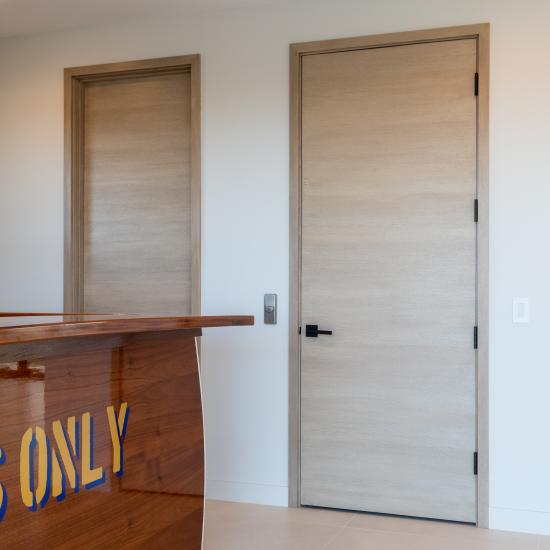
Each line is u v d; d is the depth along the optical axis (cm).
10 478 164
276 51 383
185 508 240
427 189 358
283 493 377
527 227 343
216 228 393
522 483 341
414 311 359
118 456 204
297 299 377
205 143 396
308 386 374
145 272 414
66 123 420
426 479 355
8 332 145
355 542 320
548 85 342
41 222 427
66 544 182
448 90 355
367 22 367
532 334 342
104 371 198
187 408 244
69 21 409
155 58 403
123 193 420
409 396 359
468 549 312
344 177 371
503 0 347
